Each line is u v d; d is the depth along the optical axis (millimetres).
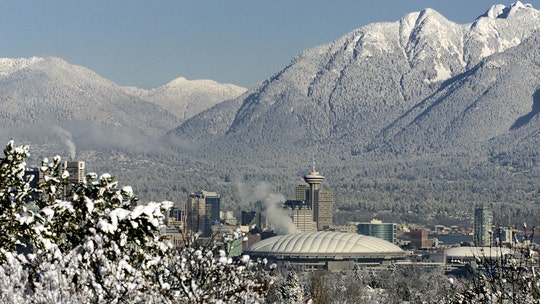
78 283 33281
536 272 37969
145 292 34125
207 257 36438
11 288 31859
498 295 38281
